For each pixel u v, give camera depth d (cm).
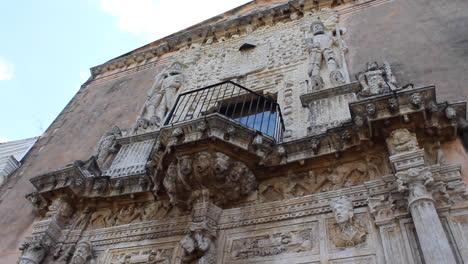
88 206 828
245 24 1375
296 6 1304
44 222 784
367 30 1048
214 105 1011
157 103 1137
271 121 897
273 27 1301
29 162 1165
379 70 817
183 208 707
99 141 1109
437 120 607
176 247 674
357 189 625
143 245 713
